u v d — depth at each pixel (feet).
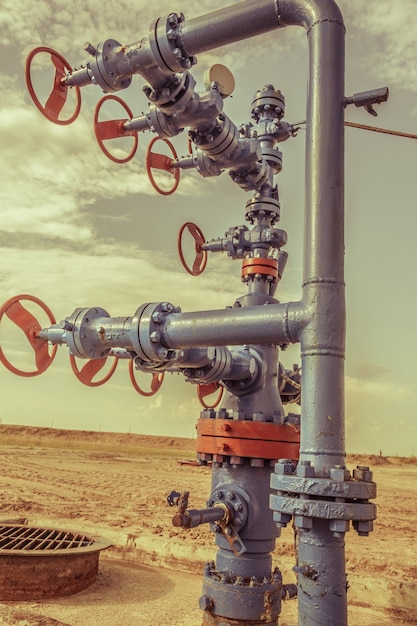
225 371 15.90
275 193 18.90
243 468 15.96
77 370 16.21
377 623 22.44
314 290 10.96
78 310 15.35
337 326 10.82
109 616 20.26
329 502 9.86
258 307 12.03
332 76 11.39
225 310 12.62
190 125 15.17
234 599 15.43
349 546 35.76
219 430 15.96
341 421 10.61
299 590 10.30
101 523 39.99
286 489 10.25
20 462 92.02
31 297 15.65
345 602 10.07
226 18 12.07
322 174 11.12
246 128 19.20
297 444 16.06
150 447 197.88
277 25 12.09
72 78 14.24
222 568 16.15
